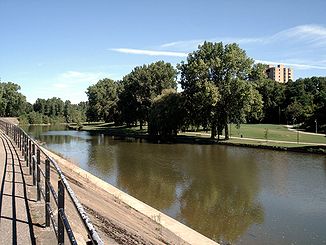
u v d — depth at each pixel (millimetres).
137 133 89875
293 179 31266
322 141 63250
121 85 123312
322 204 23094
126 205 17859
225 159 43781
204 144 63312
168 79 95562
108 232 10125
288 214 21031
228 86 66312
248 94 65625
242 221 19625
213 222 19469
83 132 101562
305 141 63562
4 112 153625
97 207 12719
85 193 14789
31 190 11117
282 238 17094
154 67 96125
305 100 123500
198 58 72250
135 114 100875
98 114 132750
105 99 131500
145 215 16797
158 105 76000
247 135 77188
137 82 97750
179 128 74812
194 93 69312
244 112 68875
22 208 8945
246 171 35156
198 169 36312
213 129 71062
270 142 61688
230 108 67625
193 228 18406
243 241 16609
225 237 17172
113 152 50375
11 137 33406
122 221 12523
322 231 18047
